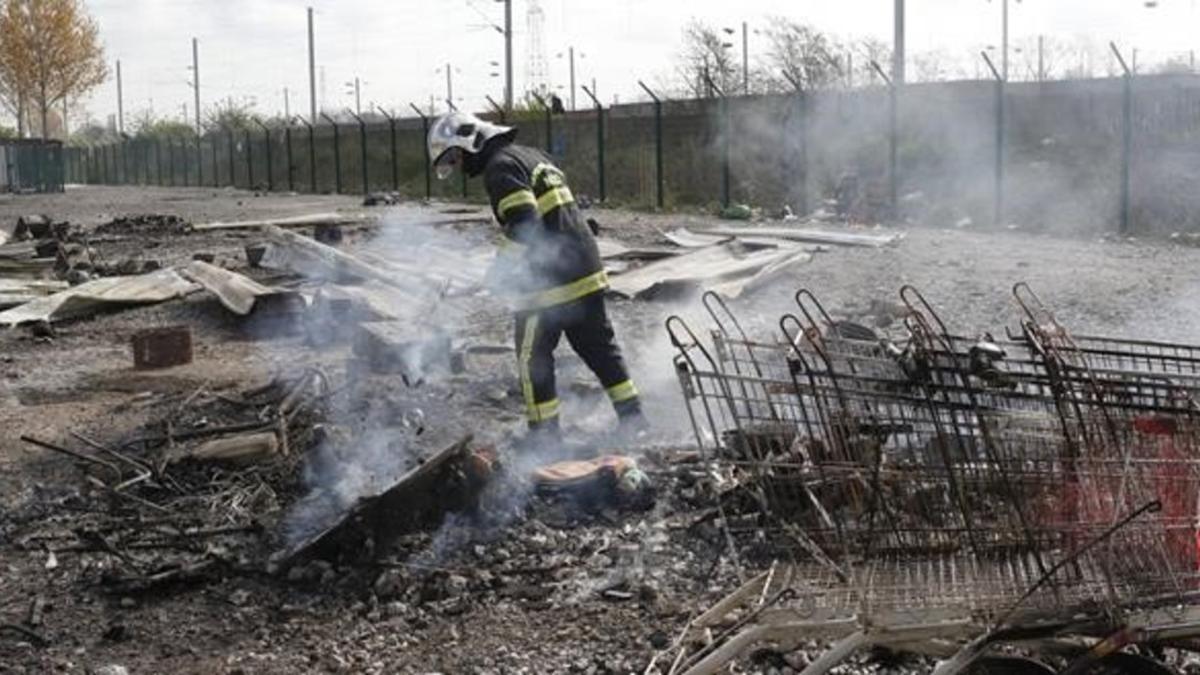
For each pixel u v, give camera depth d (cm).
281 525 689
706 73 3650
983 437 436
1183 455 433
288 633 587
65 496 773
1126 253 1731
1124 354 509
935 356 441
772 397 461
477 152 789
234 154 5409
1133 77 2456
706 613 496
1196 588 422
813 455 446
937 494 438
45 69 6956
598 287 807
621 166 3108
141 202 4066
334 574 634
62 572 662
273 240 1731
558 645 560
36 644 585
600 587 614
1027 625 421
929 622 423
